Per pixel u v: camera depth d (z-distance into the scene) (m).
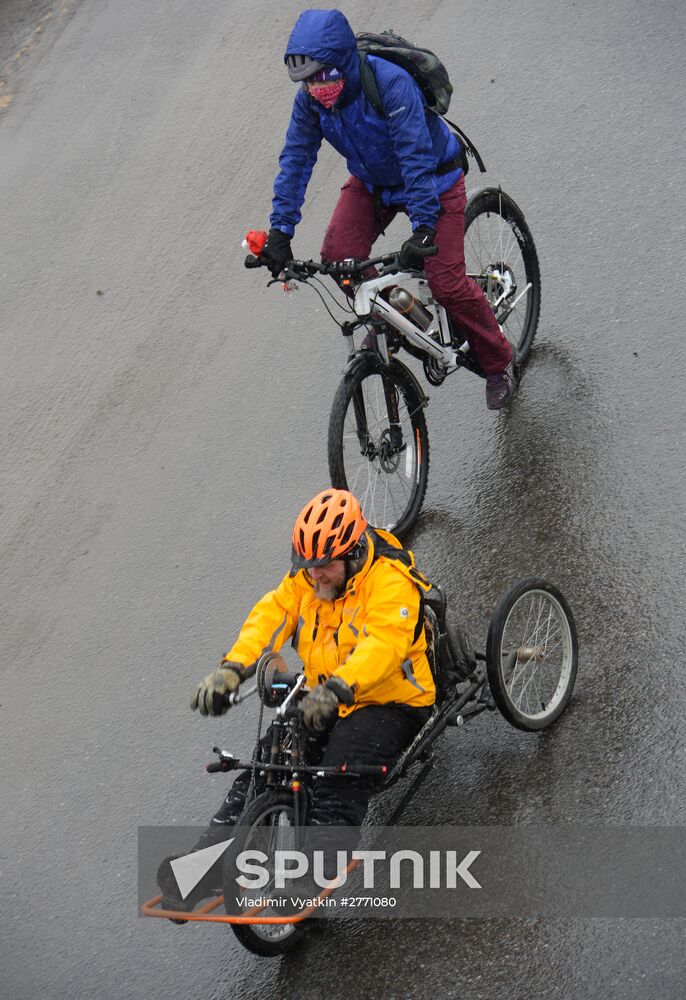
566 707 19.91
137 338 31.28
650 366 25.38
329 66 20.86
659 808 17.94
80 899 19.73
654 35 33.56
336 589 17.38
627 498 23.02
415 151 21.34
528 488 24.08
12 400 30.81
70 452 29.03
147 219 34.53
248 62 38.34
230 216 33.59
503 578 22.56
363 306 22.12
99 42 41.59
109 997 18.08
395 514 24.44
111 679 23.58
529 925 17.03
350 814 17.11
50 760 22.33
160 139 36.88
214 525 26.02
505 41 35.03
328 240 23.89
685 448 23.44
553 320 27.34
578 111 32.09
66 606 25.47
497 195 25.59
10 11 44.66
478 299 23.58
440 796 19.27
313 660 17.77
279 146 35.00
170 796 21.02
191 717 22.28
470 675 19.09
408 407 23.91
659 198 29.03
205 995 17.67
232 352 29.95
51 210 36.00
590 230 28.92
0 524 27.89
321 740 17.89
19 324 32.84
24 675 24.30
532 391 26.02
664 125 30.83
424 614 17.73
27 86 40.84
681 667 19.75
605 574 21.84
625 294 27.14
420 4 37.31
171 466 27.75
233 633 23.64
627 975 16.02
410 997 16.69
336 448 22.16
